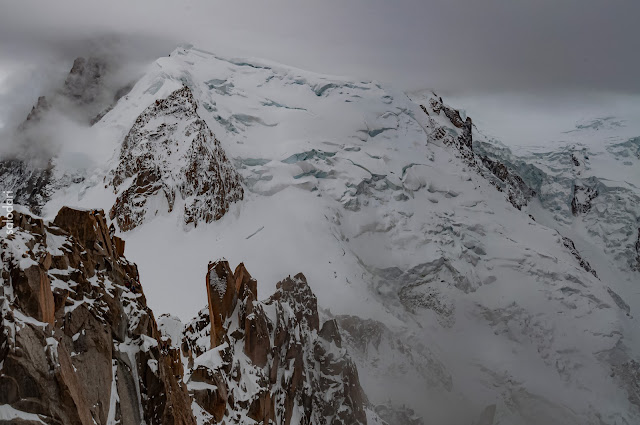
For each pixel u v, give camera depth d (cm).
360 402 7612
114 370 3045
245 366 5609
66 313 2808
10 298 2461
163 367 3319
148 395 3181
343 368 7519
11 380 2328
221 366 4912
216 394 4609
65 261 2933
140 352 3231
